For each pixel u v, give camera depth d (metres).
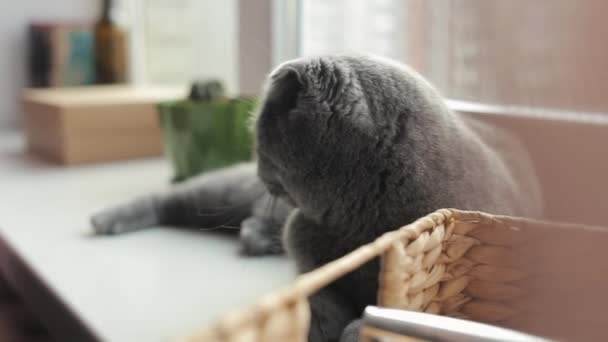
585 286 0.37
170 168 0.99
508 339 0.32
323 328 0.42
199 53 1.20
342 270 0.29
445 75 0.61
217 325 0.24
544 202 0.47
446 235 0.38
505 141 0.52
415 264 0.35
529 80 0.50
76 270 0.57
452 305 0.40
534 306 0.39
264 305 0.25
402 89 0.45
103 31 1.24
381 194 0.44
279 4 0.80
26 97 1.12
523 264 0.39
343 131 0.43
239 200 0.66
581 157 0.45
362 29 0.75
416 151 0.43
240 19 0.86
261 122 0.46
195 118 0.81
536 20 0.49
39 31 1.25
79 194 0.85
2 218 0.74
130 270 0.57
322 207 0.45
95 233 0.68
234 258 0.61
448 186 0.43
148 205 0.71
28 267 0.59
